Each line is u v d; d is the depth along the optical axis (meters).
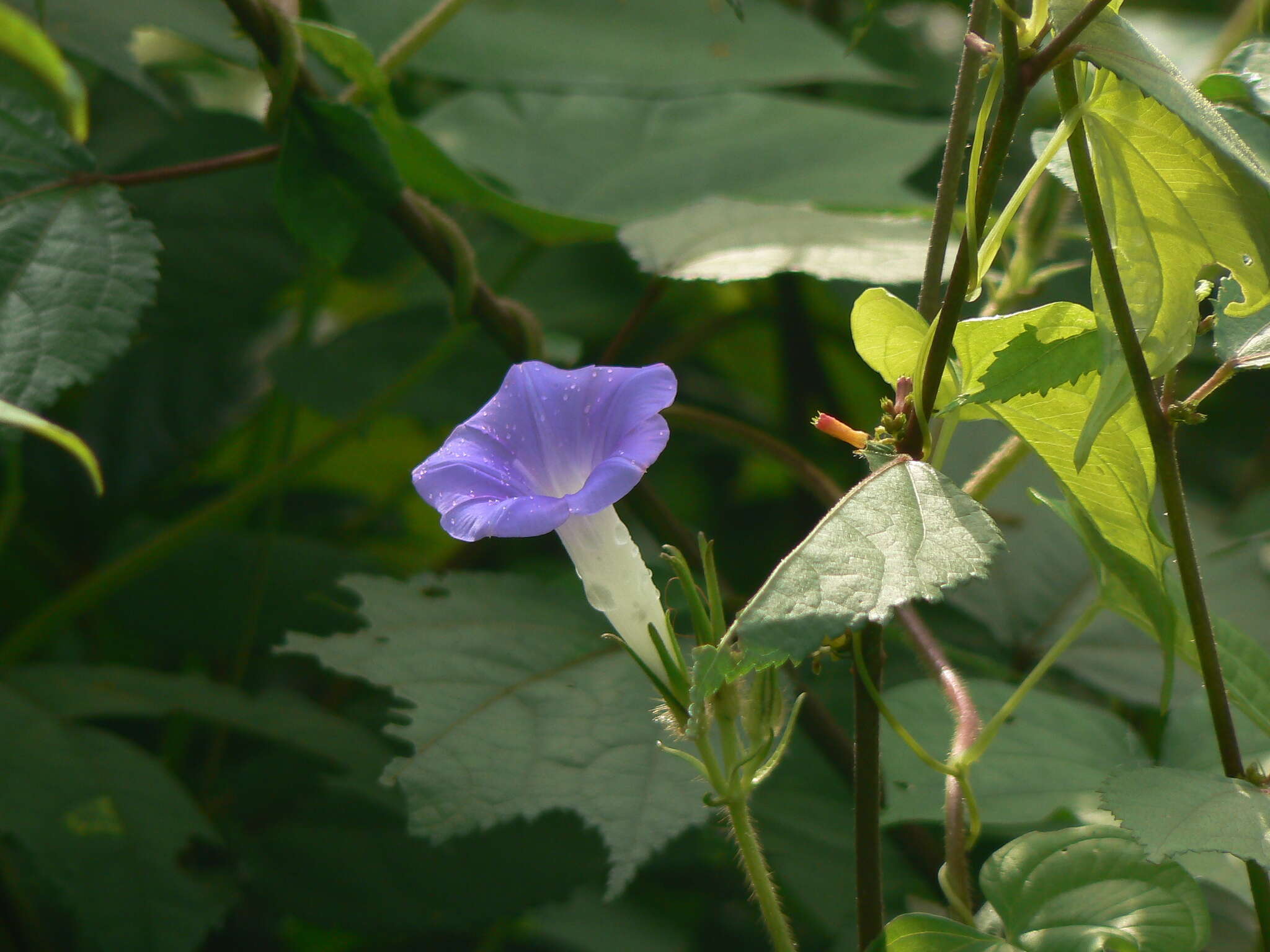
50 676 1.05
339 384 1.16
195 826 1.03
